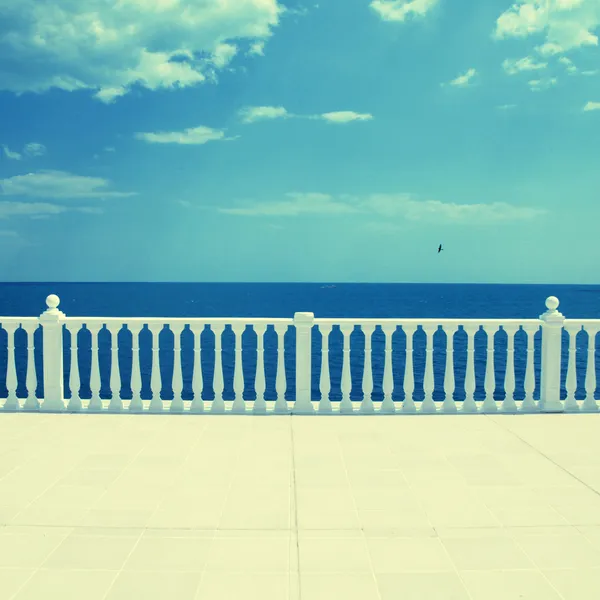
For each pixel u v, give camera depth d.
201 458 5.68
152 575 3.61
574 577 3.60
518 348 33.72
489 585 3.52
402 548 3.95
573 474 5.29
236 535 4.11
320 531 4.18
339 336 43.12
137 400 7.53
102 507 4.54
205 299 111.44
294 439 6.32
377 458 5.71
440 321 7.43
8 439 6.28
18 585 3.49
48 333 7.45
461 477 5.21
